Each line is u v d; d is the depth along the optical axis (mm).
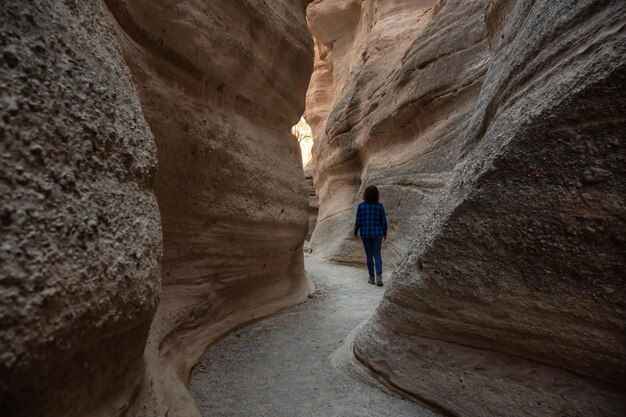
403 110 7637
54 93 879
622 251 1367
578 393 1479
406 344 2104
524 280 1617
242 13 3057
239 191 3064
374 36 10875
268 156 3695
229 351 2648
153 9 2107
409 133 7988
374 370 2174
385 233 5785
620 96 1365
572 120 1483
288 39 3854
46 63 879
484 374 1751
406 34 9977
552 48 1795
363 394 2033
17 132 765
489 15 3775
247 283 3354
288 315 3703
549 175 1547
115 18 1856
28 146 784
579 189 1463
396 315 2201
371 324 2445
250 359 2518
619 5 1478
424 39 7605
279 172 3893
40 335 736
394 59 9820
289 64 3990
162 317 2127
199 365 2373
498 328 1726
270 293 3840
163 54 2254
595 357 1447
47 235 781
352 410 1861
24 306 704
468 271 1803
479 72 6117
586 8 1656
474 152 2203
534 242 1581
